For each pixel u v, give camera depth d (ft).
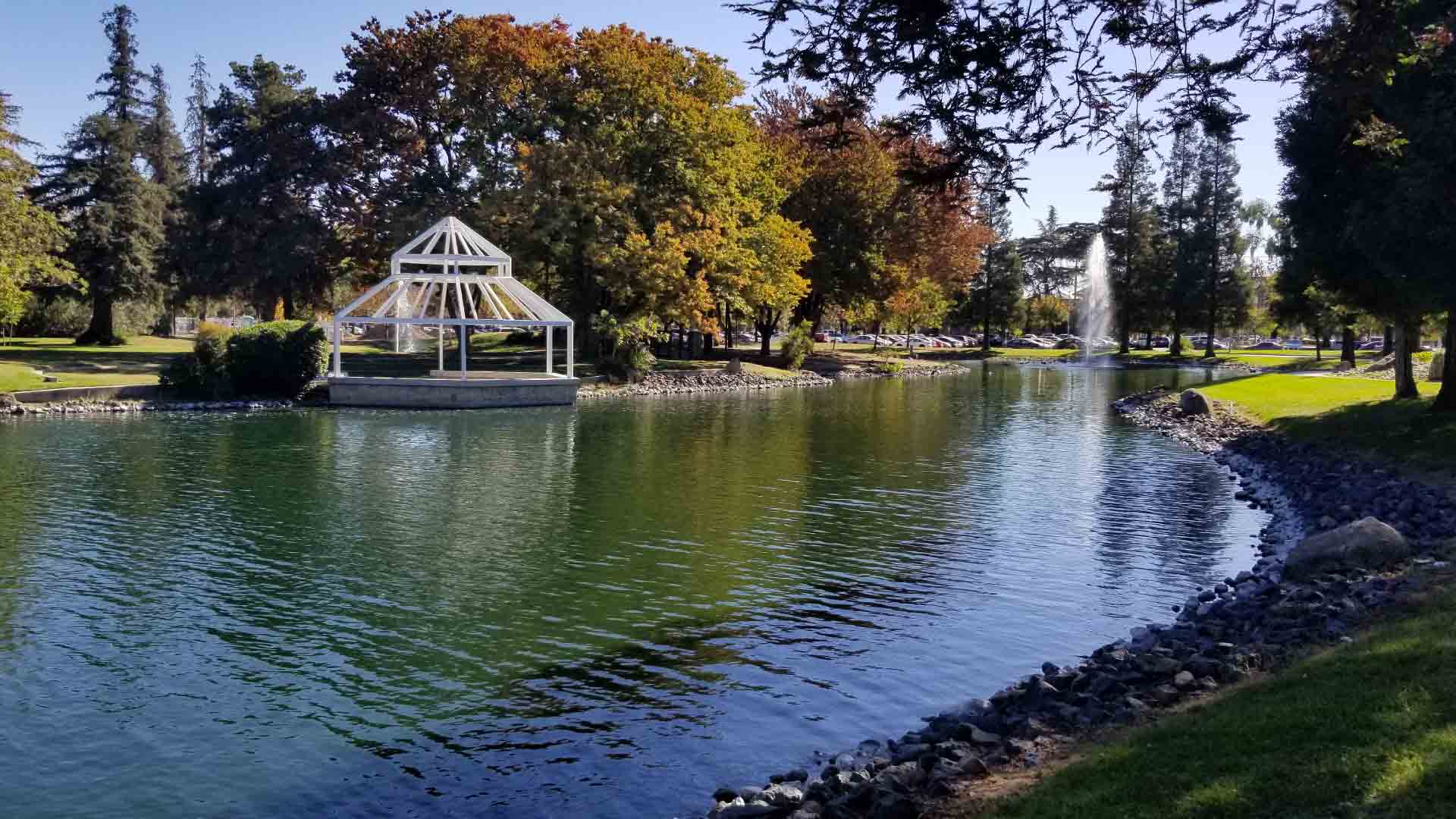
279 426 136.36
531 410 164.14
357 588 59.21
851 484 95.25
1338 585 49.93
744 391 209.56
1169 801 24.97
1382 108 71.15
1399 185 78.33
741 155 222.07
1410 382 128.26
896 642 49.88
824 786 31.89
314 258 231.71
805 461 109.60
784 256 228.63
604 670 46.16
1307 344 453.17
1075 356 348.18
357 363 222.69
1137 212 347.97
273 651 48.73
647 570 63.72
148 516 78.13
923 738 35.86
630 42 218.18
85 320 286.25
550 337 186.29
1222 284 333.42
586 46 216.74
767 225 227.61
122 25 262.47
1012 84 34.76
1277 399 148.66
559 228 202.90
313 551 67.87
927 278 305.94
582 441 125.80
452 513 80.48
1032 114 35.96
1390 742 25.75
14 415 140.15
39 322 280.51
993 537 72.95
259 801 34.30
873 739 38.24
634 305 218.38
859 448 120.47
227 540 70.69
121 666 46.55
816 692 43.39
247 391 165.78
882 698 42.80
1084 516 80.53
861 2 32.78
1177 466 107.45
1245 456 111.55
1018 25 33.22
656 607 55.98
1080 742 32.86
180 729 39.93
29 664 46.65
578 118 215.31
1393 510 72.02
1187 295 330.95
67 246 246.88
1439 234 80.07
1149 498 88.22
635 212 214.48
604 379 205.57
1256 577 58.65
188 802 34.19
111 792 34.88
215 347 161.48
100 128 249.34
